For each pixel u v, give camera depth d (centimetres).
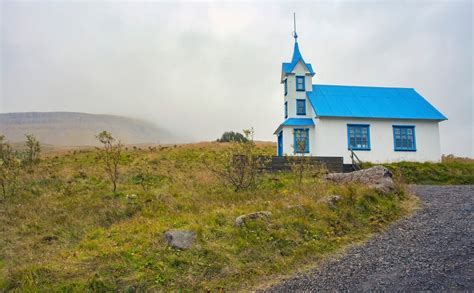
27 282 810
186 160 2523
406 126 2773
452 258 814
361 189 1296
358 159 2503
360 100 2919
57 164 2398
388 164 2495
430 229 1023
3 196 1530
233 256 910
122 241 1007
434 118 2767
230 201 1329
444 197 1392
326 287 755
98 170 2069
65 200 1475
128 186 1681
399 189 1392
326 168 2086
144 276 829
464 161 2847
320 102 2827
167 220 1153
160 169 2116
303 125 2809
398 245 934
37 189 1658
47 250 1048
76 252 963
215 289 797
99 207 1373
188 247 930
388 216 1152
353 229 1066
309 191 1372
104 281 807
